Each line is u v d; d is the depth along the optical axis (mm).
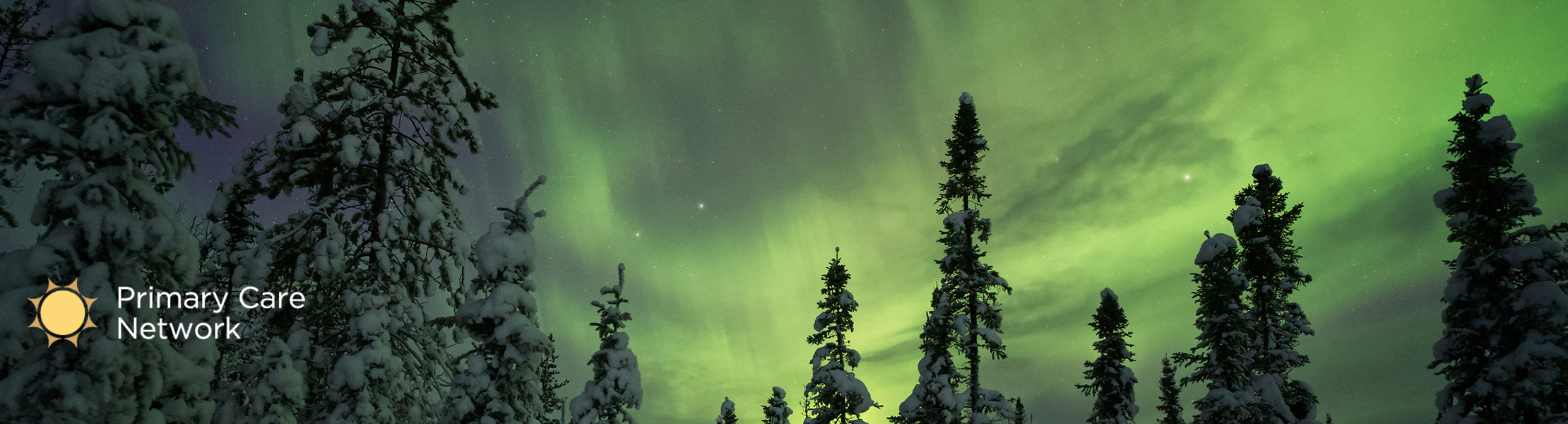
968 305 23125
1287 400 22766
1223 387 22281
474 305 12812
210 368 9805
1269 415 21797
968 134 24031
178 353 9336
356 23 12883
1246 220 24906
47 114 8234
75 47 8539
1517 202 17547
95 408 7848
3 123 7781
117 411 8258
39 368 7773
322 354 12047
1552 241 16656
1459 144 18328
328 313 12742
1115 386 25484
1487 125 18062
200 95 9055
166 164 9109
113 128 8305
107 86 8391
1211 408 21672
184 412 9430
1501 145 17703
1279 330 24406
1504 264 17297
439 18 13797
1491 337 17375
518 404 12586
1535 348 15953
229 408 11203
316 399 12578
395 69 13984
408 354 13219
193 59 9242
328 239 12055
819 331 26078
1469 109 18266
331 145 12625
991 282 22469
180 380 9141
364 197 13086
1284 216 25703
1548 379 15930
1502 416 16641
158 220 8891
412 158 13555
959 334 22281
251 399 10695
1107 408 25906
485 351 12711
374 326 11641
